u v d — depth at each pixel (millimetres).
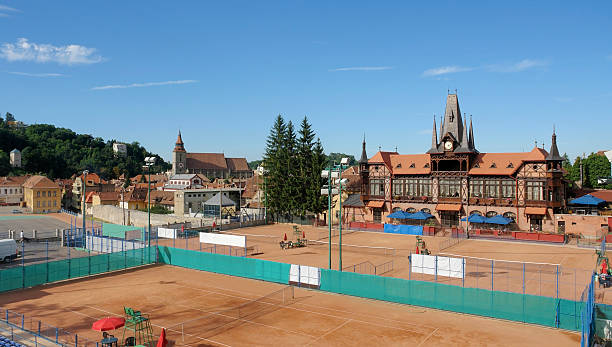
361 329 30953
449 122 80750
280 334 29984
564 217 67688
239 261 47188
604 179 103062
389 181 84250
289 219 91688
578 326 30281
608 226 64500
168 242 66688
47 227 101188
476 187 75875
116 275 48344
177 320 33094
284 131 97812
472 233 70625
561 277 42500
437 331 30484
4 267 52344
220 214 88375
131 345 26672
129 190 157500
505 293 32750
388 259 53000
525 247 60188
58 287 43156
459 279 42125
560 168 71438
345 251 58969
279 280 44125
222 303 37531
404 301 36781
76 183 175250
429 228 73438
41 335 29422
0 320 32750
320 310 35312
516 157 73812
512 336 29406
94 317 33812
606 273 40969
